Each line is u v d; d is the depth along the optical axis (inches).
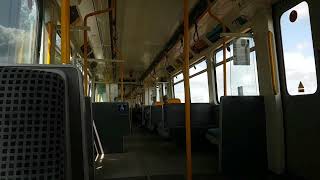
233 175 137.9
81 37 213.3
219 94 227.8
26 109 21.8
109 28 228.4
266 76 147.2
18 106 21.6
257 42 154.3
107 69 386.3
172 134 233.0
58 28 130.5
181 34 249.3
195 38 239.0
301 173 129.3
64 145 24.6
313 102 122.7
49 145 22.2
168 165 166.9
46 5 127.0
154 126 323.6
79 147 30.9
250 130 145.8
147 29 253.9
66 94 28.0
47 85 23.3
